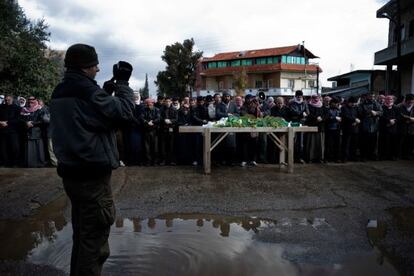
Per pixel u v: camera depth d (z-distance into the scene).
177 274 3.38
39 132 8.80
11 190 6.46
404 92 21.80
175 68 51.12
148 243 4.15
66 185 2.70
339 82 43.47
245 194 6.14
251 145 8.80
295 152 9.23
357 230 4.50
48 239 4.30
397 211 5.24
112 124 2.76
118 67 2.89
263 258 3.74
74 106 2.61
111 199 2.81
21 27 15.60
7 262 3.68
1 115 8.90
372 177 7.36
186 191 6.36
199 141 8.88
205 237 4.33
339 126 9.06
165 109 9.09
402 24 21.59
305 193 6.18
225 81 61.56
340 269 3.49
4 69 14.73
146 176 7.59
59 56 17.73
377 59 22.72
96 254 2.74
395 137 9.46
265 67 56.94
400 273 3.40
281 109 9.20
